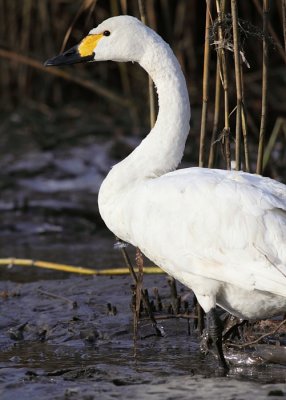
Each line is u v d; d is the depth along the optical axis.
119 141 22.97
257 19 24.45
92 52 10.68
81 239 17.75
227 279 9.21
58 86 26.95
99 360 10.03
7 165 21.61
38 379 9.18
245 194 9.19
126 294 12.38
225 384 8.88
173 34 25.61
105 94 24.34
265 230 9.05
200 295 9.59
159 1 26.25
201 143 10.91
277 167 19.42
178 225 9.39
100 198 10.20
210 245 9.24
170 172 9.93
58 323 11.35
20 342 10.94
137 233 9.76
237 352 9.89
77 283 13.07
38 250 16.62
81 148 22.91
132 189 9.97
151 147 10.25
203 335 10.12
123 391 8.65
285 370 9.52
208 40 10.62
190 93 24.53
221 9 10.55
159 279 12.93
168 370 9.52
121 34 10.48
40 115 25.50
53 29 25.80
